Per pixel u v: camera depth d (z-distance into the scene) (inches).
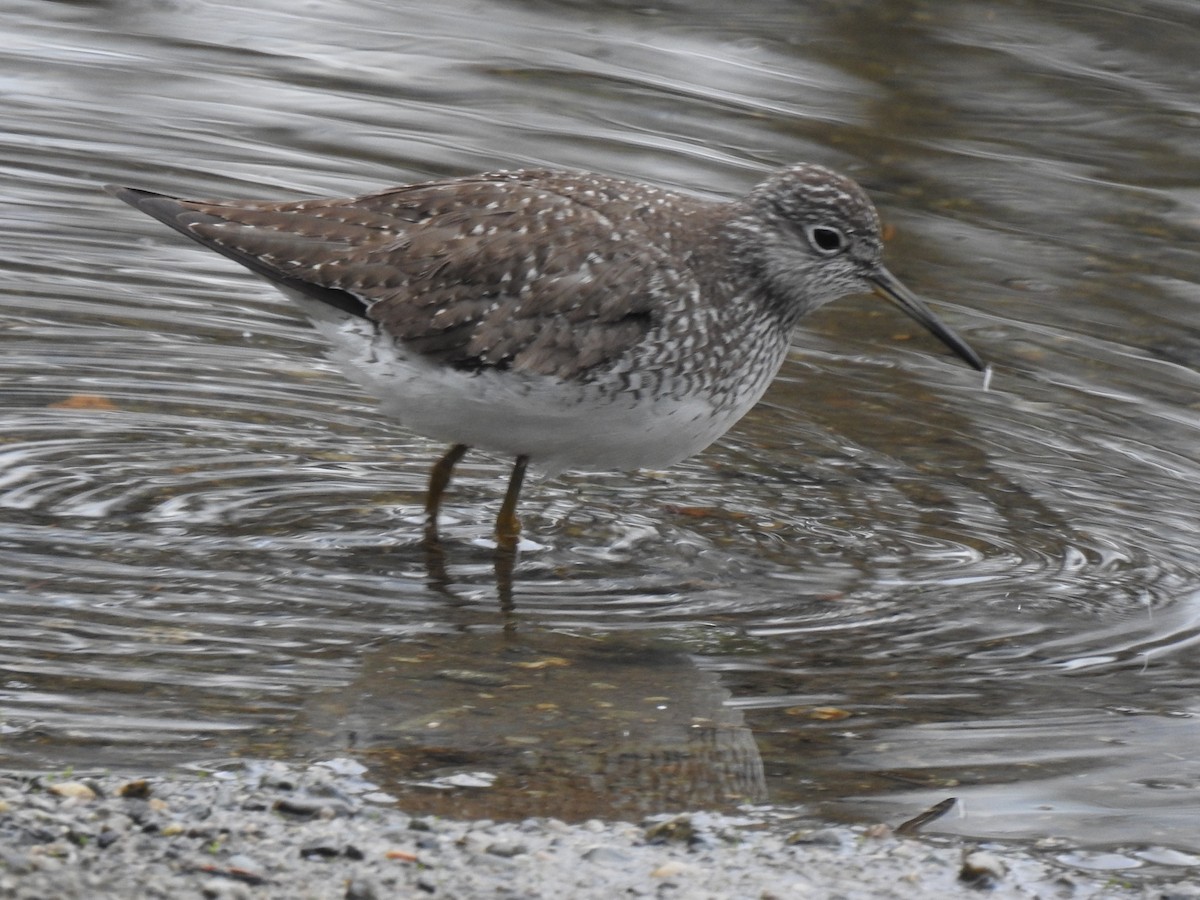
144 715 376.5
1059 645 444.5
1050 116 856.9
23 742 358.9
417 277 464.1
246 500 502.6
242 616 432.1
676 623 449.4
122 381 572.4
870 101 863.1
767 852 334.3
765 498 535.2
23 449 518.0
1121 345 657.0
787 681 418.9
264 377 589.3
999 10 965.8
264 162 745.6
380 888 308.0
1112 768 377.7
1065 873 331.3
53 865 302.7
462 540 493.4
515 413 466.0
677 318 466.6
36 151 738.8
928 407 607.2
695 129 815.7
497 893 310.7
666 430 475.8
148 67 847.7
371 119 806.5
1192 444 584.1
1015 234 741.9
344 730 378.0
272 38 904.9
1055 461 568.7
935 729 395.2
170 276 657.0
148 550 463.8
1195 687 421.7
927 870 330.0
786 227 487.8
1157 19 955.3
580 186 487.2
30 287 630.5
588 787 360.8
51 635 411.2
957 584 481.1
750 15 959.0
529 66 884.6
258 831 325.4
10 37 868.0
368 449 550.0
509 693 403.5
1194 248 735.1
